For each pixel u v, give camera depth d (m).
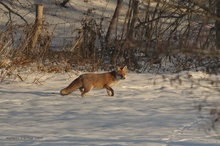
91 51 55.59
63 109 34.47
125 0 98.94
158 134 26.73
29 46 52.94
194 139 25.38
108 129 28.17
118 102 37.22
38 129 28.17
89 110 34.06
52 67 50.66
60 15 92.62
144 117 31.75
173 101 37.81
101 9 100.00
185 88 42.97
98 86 39.75
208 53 18.45
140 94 40.81
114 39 55.16
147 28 50.00
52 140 24.86
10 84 44.53
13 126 29.11
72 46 56.38
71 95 40.22
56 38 72.19
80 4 100.56
